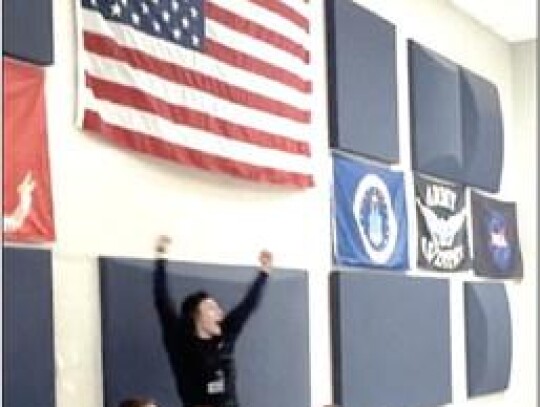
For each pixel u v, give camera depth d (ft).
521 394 29.94
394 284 21.76
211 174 16.11
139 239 14.30
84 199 13.29
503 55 30.81
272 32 17.75
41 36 12.51
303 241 18.85
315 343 18.85
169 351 14.20
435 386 23.59
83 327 13.01
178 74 15.06
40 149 12.46
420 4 25.07
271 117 17.52
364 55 21.35
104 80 13.65
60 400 12.50
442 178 25.38
